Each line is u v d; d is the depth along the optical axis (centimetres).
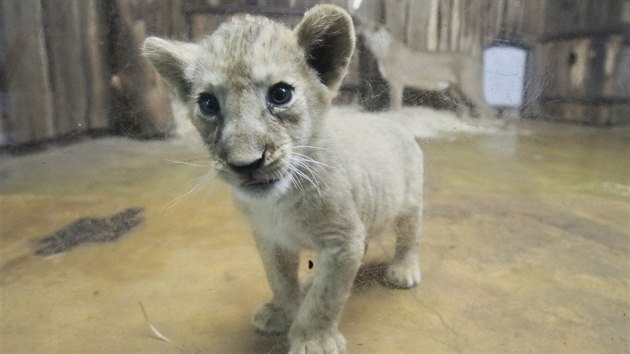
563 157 73
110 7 85
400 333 44
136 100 84
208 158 50
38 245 65
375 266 54
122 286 54
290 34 38
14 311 50
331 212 39
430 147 61
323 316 41
